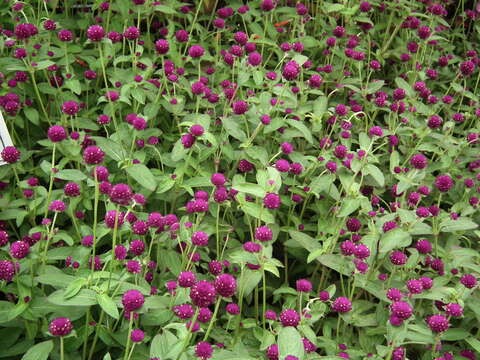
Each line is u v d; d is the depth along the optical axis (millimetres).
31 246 671
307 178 881
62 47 1014
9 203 762
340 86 1088
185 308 586
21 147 870
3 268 562
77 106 798
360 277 713
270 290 818
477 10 1494
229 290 526
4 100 857
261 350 632
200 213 676
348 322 685
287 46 1018
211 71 1039
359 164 781
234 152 884
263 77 1002
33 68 854
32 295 619
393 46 1415
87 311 602
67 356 625
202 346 511
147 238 799
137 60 943
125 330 645
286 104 918
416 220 738
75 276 606
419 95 1099
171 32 1092
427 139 1084
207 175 845
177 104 901
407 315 591
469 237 932
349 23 1265
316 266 851
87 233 676
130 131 856
